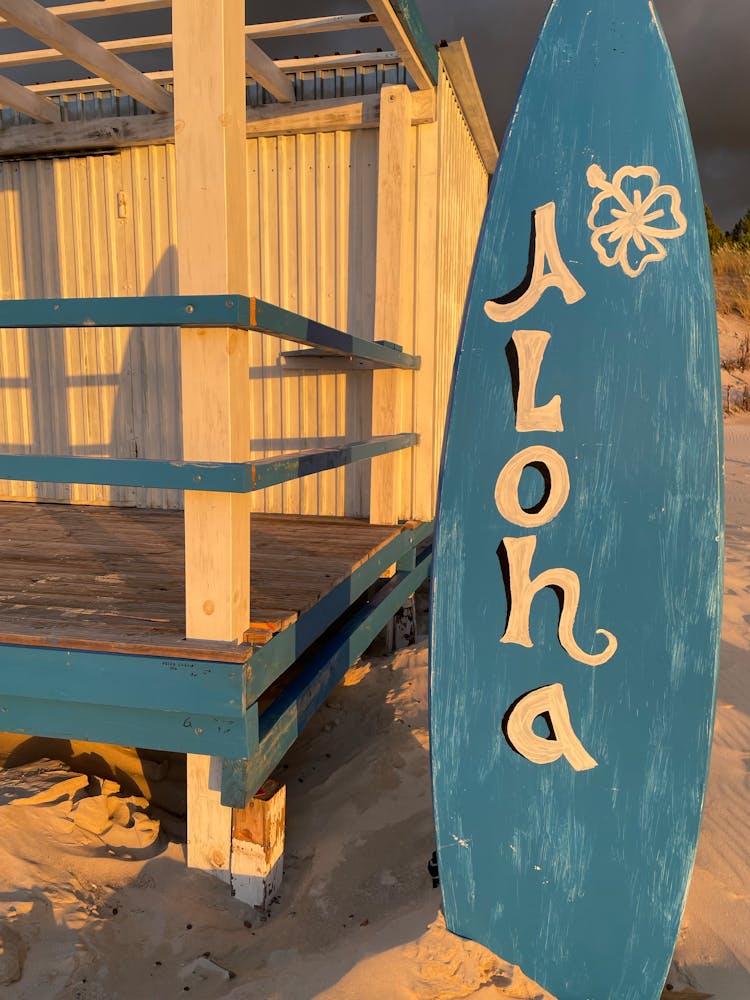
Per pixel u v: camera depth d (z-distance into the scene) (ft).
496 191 6.93
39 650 6.87
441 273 14.43
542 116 6.84
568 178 6.81
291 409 15.56
